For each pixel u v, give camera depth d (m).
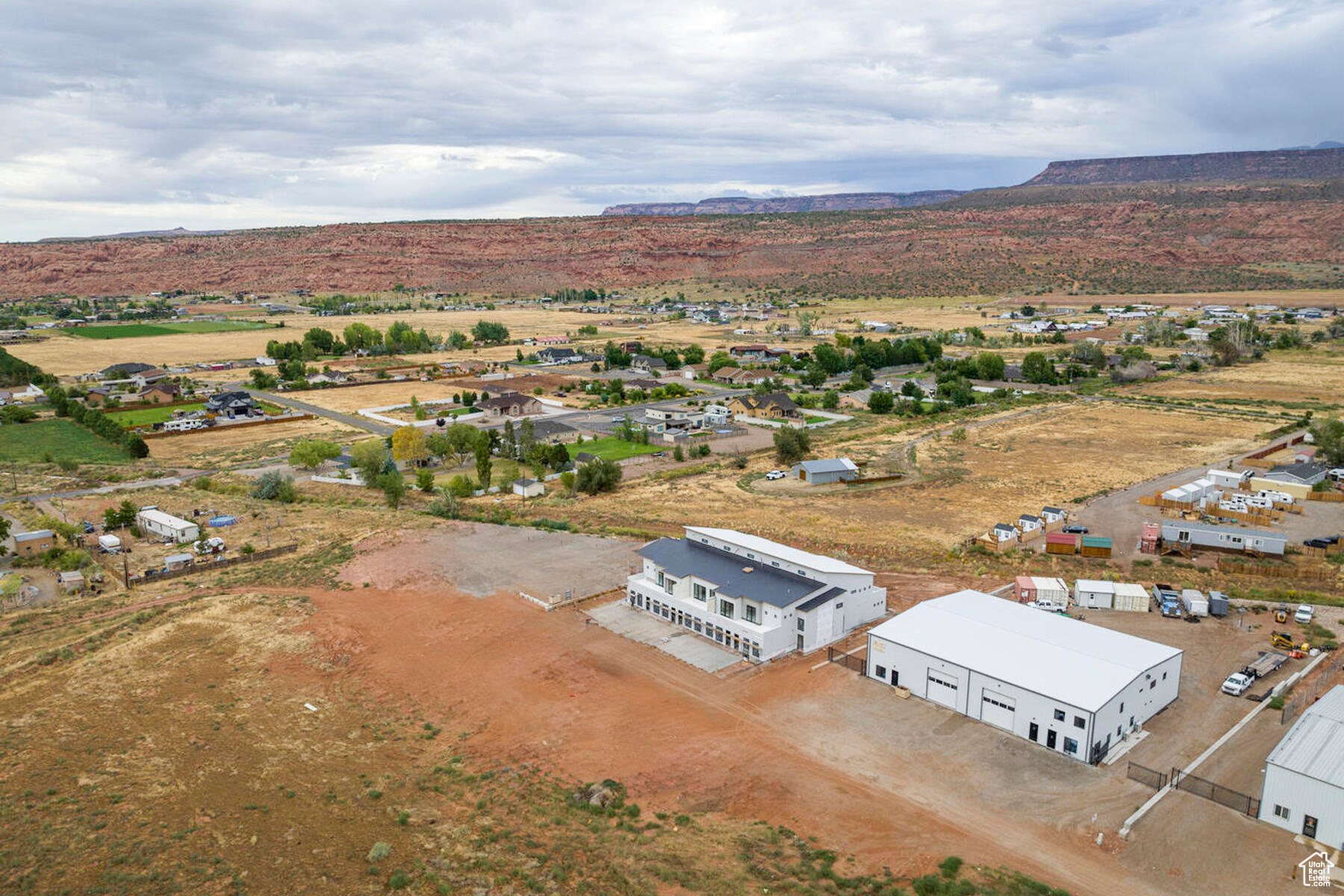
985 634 61.72
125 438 147.88
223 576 86.06
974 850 44.44
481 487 125.44
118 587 83.06
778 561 72.50
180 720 57.38
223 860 42.50
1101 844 44.72
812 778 50.91
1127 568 85.62
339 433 164.38
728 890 40.66
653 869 41.91
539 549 92.31
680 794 49.31
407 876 41.31
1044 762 52.38
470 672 64.75
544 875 41.44
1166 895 41.03
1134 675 54.78
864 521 104.00
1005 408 184.25
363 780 50.50
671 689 61.75
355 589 81.75
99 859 42.50
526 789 49.50
